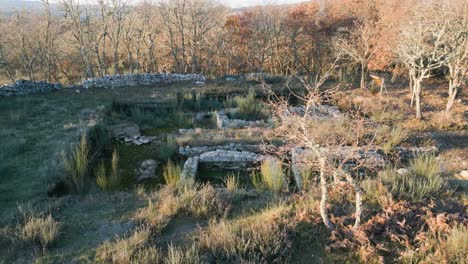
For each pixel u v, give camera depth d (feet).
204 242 17.61
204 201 21.62
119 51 105.70
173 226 19.99
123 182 29.01
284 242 17.30
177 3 86.63
